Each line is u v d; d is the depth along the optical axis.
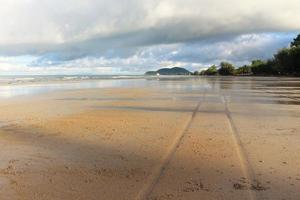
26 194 5.50
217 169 6.60
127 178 6.18
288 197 5.19
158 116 14.00
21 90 33.84
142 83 53.94
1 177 6.34
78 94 27.62
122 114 14.73
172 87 38.81
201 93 27.80
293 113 14.69
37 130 10.98
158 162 7.15
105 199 5.24
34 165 7.09
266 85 41.56
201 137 9.57
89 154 7.91
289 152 7.77
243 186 5.67
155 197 5.28
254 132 10.27
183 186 5.73
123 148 8.41
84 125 11.86
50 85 46.50
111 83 54.94
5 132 10.68
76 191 5.59
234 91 30.12
